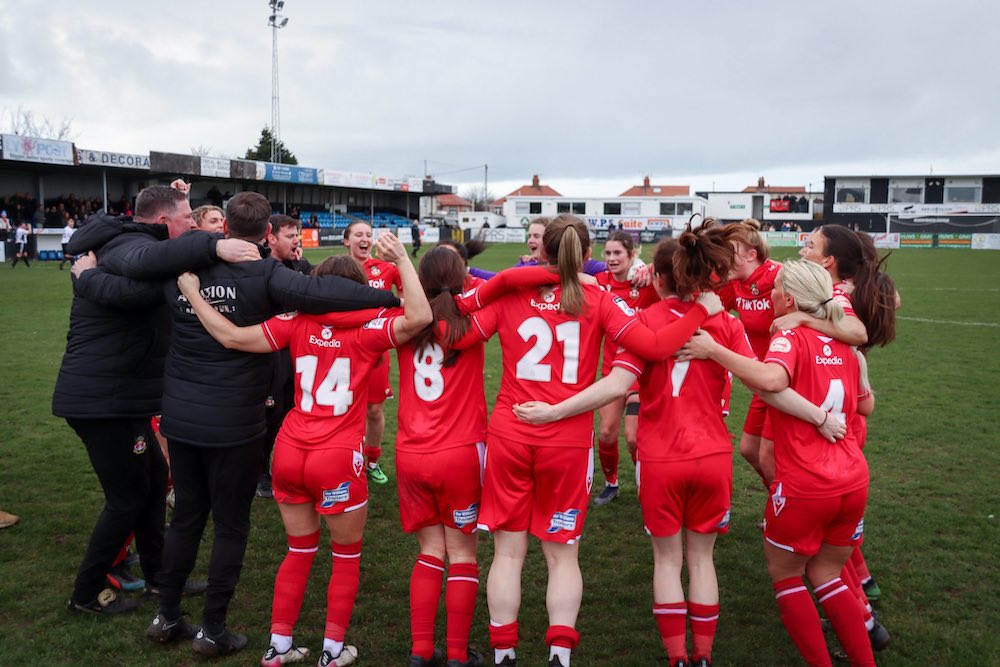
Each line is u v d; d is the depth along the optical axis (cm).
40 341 1201
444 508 354
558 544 343
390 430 761
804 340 333
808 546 329
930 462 647
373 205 5309
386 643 377
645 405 348
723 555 479
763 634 388
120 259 366
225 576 356
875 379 979
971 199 5497
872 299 361
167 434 355
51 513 527
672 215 6425
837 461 327
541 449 334
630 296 551
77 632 379
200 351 353
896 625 390
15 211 3241
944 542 486
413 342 352
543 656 367
